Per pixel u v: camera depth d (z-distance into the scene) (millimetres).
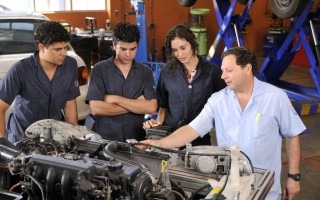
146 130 2107
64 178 1173
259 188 1435
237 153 1430
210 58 6086
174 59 2396
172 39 2279
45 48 2014
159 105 2566
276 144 1980
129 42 2188
